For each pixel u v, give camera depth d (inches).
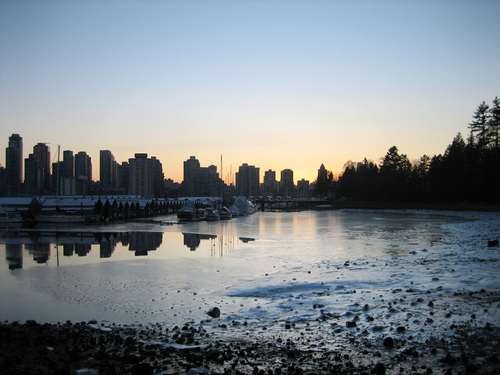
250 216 4411.9
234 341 475.2
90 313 629.9
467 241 1496.1
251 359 407.5
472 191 4190.5
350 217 3919.8
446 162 4495.6
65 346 453.1
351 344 439.8
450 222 2812.5
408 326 482.9
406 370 357.4
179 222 3186.5
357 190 6471.5
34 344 456.8
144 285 839.7
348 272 922.7
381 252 1305.4
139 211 4074.8
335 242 1663.4
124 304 681.6
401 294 661.3
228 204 5920.3
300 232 2225.6
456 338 432.1
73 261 1192.8
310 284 792.9
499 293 633.6
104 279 908.6
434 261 1019.3
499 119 3959.2
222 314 605.0
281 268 1027.9
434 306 565.0
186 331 523.8
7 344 454.3
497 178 3885.3
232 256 1282.0
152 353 425.1
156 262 1165.1
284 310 610.9
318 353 417.1
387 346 422.3
